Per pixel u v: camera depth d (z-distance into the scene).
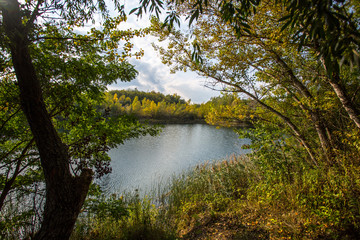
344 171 2.86
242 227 3.36
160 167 12.94
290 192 3.63
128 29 3.22
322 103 3.73
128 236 3.70
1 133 3.01
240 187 6.16
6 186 3.03
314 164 4.60
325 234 2.42
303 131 4.86
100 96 3.80
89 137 3.11
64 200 2.07
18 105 2.99
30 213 3.18
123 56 3.34
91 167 3.08
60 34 2.91
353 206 2.36
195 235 3.68
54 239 1.97
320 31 1.07
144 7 1.48
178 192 6.95
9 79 2.84
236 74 5.11
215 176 7.27
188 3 4.07
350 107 2.92
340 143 3.39
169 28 1.64
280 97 5.40
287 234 2.70
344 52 1.05
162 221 4.44
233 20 1.57
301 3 1.15
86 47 2.94
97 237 3.80
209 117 6.03
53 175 2.07
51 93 2.98
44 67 2.91
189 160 14.97
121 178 10.41
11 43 1.78
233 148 19.52
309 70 3.97
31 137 3.46
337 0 1.07
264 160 5.02
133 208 4.69
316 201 2.97
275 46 4.14
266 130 5.40
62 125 3.84
